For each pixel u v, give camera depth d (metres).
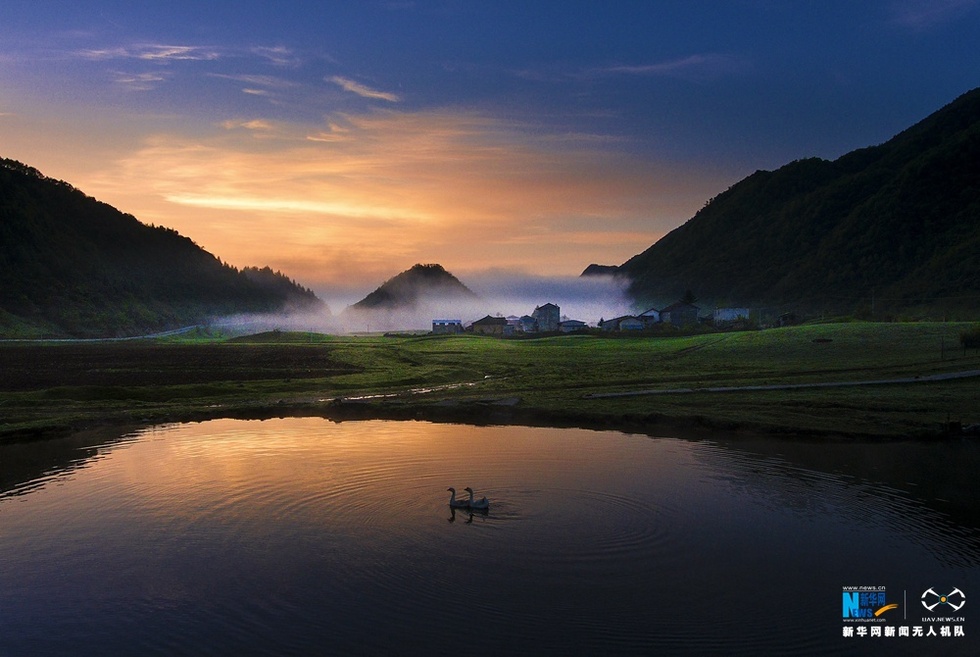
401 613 19.89
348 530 26.12
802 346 101.38
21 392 66.56
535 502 29.42
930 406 54.06
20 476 34.81
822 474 34.91
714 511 28.34
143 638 18.78
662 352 112.62
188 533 26.11
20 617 20.02
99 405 60.78
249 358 118.81
